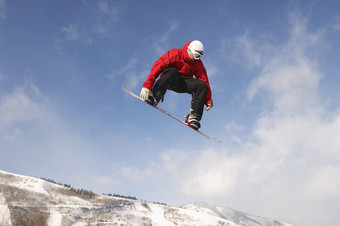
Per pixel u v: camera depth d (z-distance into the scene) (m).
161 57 5.37
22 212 184.75
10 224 158.62
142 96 5.15
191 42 5.50
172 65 5.47
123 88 5.29
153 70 5.28
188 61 5.47
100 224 196.88
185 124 5.50
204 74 5.69
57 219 190.75
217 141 5.66
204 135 5.64
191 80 5.55
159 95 5.34
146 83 5.15
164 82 5.32
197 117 5.46
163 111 5.46
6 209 181.88
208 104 5.60
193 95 5.63
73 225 184.25
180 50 5.47
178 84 5.59
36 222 172.25
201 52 5.39
